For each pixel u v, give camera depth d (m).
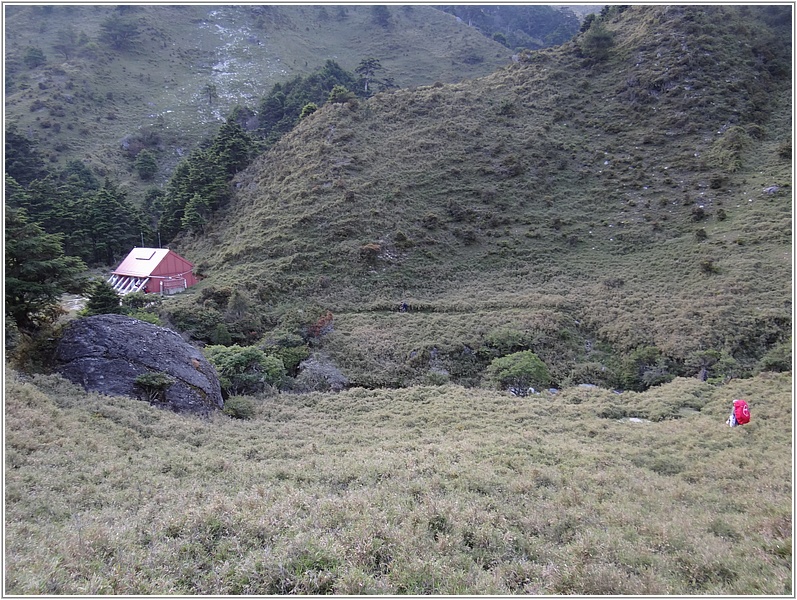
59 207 52.56
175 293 41.09
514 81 69.69
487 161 55.16
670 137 53.97
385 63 133.38
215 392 19.95
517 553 7.41
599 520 8.72
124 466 11.12
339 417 19.72
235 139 61.62
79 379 17.27
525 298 37.28
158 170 83.94
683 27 64.44
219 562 6.66
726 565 6.93
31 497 8.77
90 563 6.34
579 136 58.22
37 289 18.70
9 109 84.81
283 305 37.81
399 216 47.38
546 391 25.89
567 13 192.25
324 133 58.47
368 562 6.68
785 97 56.22
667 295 34.88
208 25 139.50
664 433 16.11
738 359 27.59
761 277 33.75
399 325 34.94
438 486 10.28
